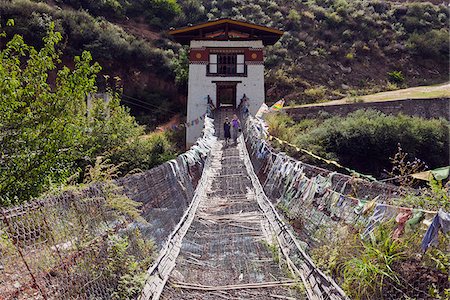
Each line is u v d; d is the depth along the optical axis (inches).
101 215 259.9
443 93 1237.7
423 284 225.6
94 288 226.8
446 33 1974.7
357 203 294.7
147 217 323.6
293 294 254.4
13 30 1408.7
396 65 1836.9
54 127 425.1
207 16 2081.7
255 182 542.9
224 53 1180.5
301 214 370.9
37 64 446.3
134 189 310.3
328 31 2003.0
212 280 278.1
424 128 895.7
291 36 1931.6
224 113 1130.7
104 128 629.0
